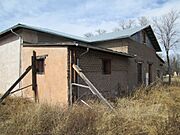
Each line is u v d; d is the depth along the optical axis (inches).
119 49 731.4
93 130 234.2
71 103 395.5
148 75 890.7
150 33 889.5
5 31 582.6
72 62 418.0
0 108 329.7
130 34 710.5
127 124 240.1
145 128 239.8
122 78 618.5
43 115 257.0
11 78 576.4
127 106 313.3
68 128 239.5
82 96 424.5
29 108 291.7
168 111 295.3
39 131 241.6
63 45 415.2
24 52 524.1
